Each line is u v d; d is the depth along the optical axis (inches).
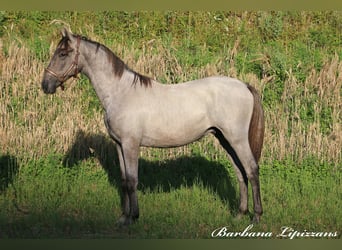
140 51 494.6
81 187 379.9
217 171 407.8
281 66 468.8
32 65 459.5
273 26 625.3
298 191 371.9
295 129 434.3
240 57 490.6
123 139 301.6
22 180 393.7
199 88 303.4
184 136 303.1
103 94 306.8
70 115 434.6
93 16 629.9
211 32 619.8
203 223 315.0
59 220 317.7
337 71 462.0
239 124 299.3
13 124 428.5
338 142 424.5
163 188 380.8
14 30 598.5
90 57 304.8
